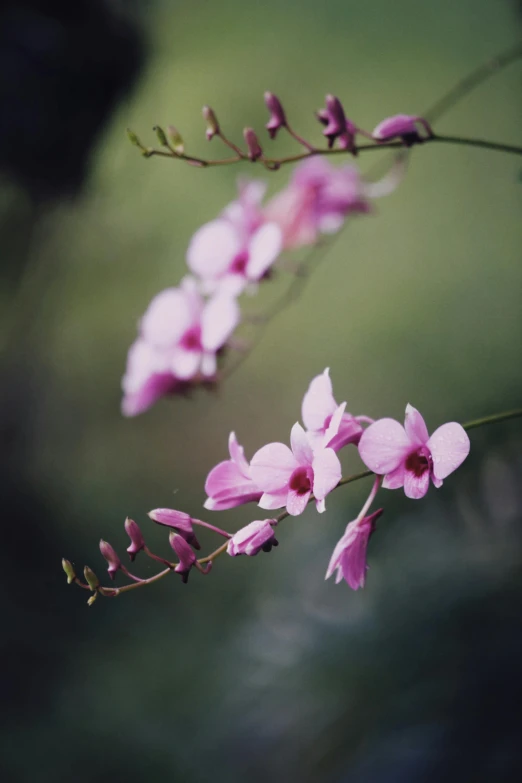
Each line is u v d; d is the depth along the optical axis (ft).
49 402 11.05
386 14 11.80
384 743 4.84
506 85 11.30
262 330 4.52
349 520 7.65
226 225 4.26
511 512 6.41
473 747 4.65
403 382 9.73
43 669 9.64
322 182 4.59
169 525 3.40
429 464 3.38
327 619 6.71
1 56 6.73
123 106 7.69
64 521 11.10
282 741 6.35
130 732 8.29
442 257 10.82
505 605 5.44
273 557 9.09
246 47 11.05
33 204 8.07
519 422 6.79
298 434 3.35
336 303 11.22
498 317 9.64
